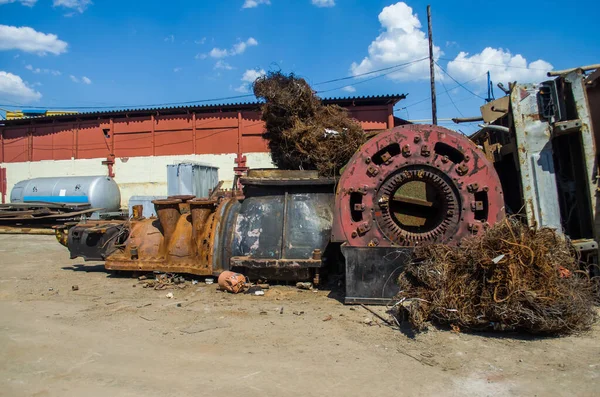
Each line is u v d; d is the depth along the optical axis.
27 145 26.95
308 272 6.37
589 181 5.23
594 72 5.81
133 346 4.29
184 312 5.35
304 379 3.49
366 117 22.31
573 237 5.66
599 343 4.08
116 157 25.25
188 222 7.22
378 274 5.48
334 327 4.69
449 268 4.71
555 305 4.11
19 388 3.43
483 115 7.29
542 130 5.45
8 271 8.55
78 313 5.43
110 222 8.42
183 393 3.30
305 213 6.59
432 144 5.54
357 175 5.68
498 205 5.36
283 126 7.31
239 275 6.29
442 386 3.31
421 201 6.11
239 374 3.62
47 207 19.06
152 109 24.27
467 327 4.43
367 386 3.34
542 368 3.57
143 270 7.21
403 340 4.27
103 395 3.29
